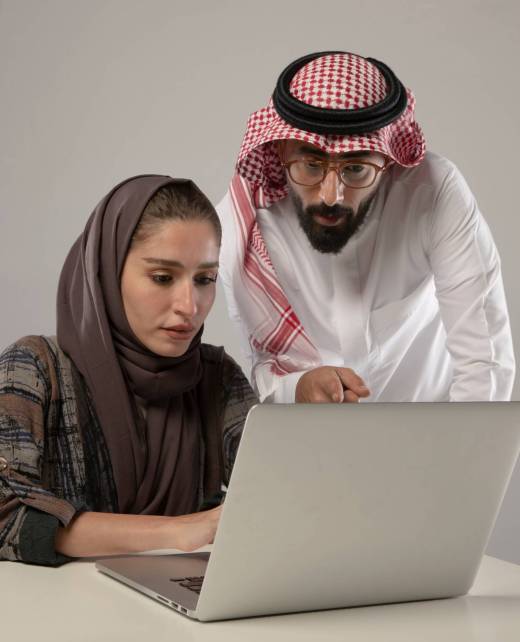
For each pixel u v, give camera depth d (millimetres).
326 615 953
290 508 897
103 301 1325
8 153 3281
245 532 879
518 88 3316
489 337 1785
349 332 1894
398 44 3268
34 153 3289
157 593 960
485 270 1786
